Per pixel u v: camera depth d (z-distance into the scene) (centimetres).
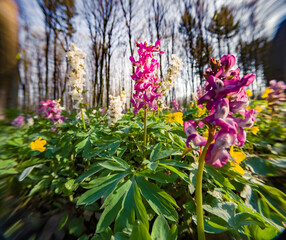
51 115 417
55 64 1414
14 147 295
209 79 106
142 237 108
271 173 218
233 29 1485
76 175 264
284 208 161
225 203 156
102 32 1362
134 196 145
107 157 212
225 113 97
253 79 93
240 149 271
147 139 282
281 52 328
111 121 338
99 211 195
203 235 120
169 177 156
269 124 390
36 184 233
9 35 173
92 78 1727
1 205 188
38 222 175
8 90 187
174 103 626
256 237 128
